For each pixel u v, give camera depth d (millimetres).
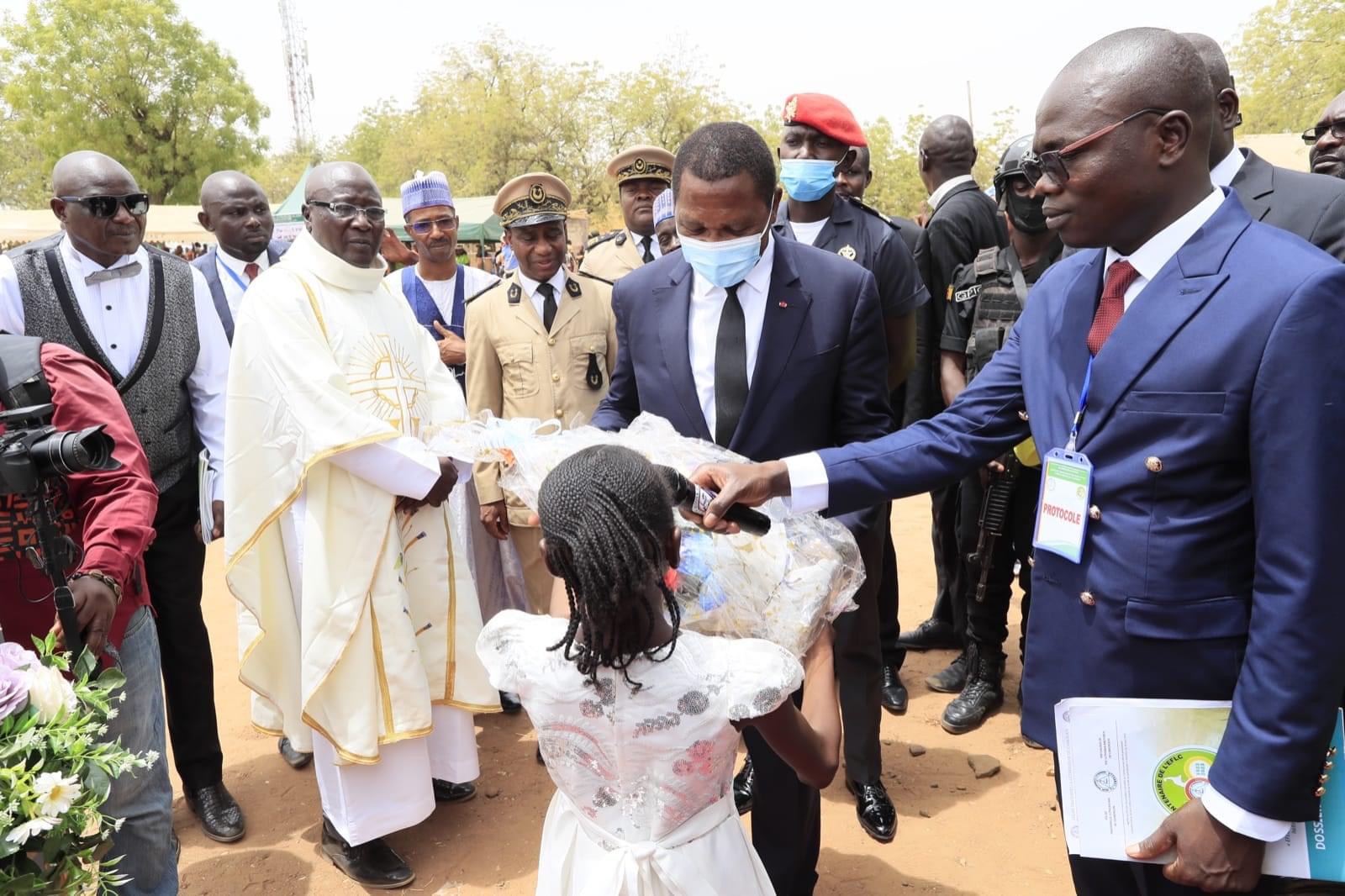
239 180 5387
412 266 5656
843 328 2758
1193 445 1769
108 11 34750
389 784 3445
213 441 3871
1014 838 3613
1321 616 1647
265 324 3312
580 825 1871
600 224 37344
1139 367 1826
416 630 3594
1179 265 1817
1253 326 1702
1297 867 1748
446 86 38844
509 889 3445
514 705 4934
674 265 2861
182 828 3887
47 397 2391
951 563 5066
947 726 4430
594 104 37125
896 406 5117
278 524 3482
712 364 2787
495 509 4348
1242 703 1727
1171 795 1831
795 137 4145
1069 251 4102
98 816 2018
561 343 4602
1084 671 1967
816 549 2293
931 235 4898
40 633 2494
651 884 1772
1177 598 1824
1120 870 2076
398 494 3379
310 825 3910
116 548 2391
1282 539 1670
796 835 2846
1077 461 1941
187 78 36188
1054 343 2094
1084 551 1945
